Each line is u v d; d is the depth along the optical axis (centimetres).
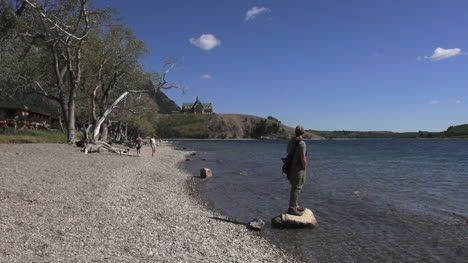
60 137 3744
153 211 1052
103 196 1156
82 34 2948
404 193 1650
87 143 2928
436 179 2264
